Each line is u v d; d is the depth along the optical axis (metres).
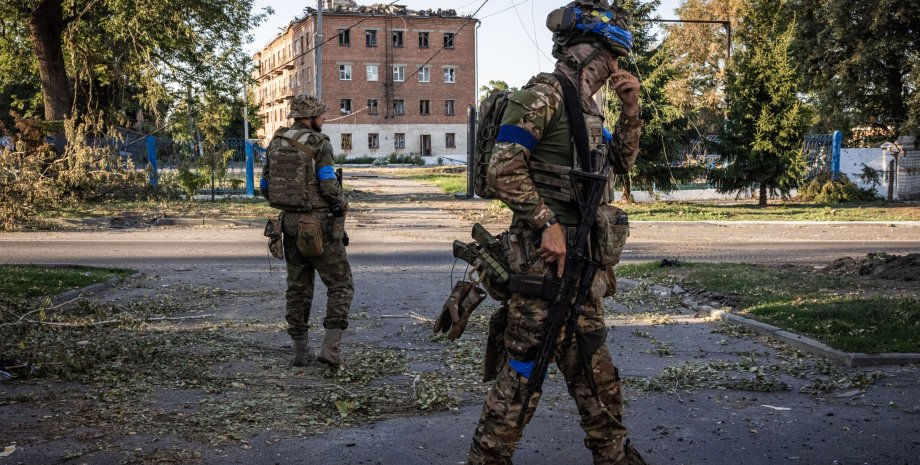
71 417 4.53
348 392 5.15
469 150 28.81
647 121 24.58
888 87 34.97
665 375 5.62
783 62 25.58
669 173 25.38
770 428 4.52
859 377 5.47
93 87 29.20
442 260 13.01
